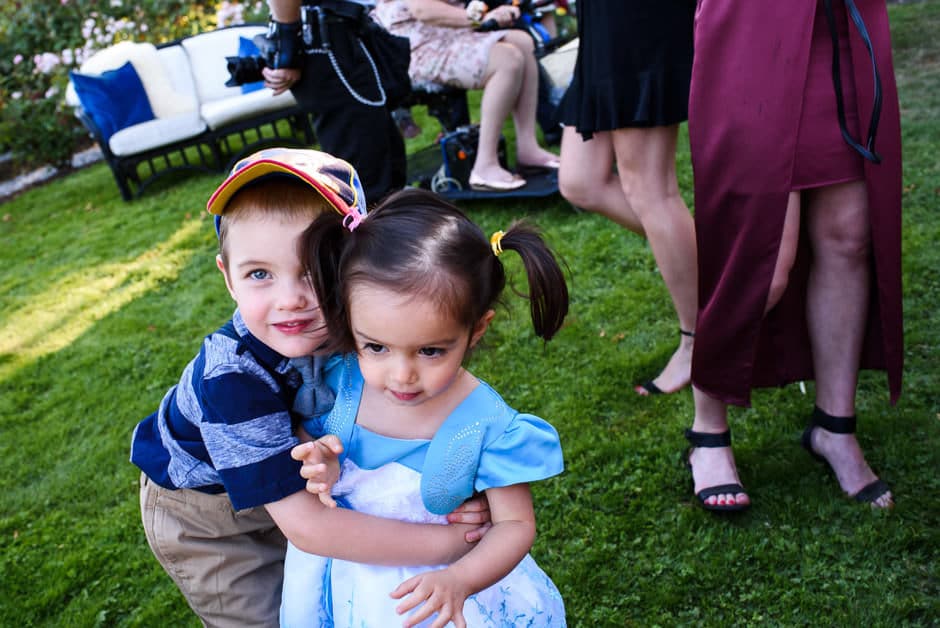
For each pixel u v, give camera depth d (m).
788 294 2.16
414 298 1.06
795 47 1.75
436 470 1.25
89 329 4.20
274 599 1.58
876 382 2.57
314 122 3.26
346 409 1.29
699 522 2.18
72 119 7.80
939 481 2.15
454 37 4.38
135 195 6.55
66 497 2.88
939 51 5.46
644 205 2.42
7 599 2.40
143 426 1.54
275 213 1.18
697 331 2.06
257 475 1.21
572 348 3.10
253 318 1.20
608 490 2.35
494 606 1.32
